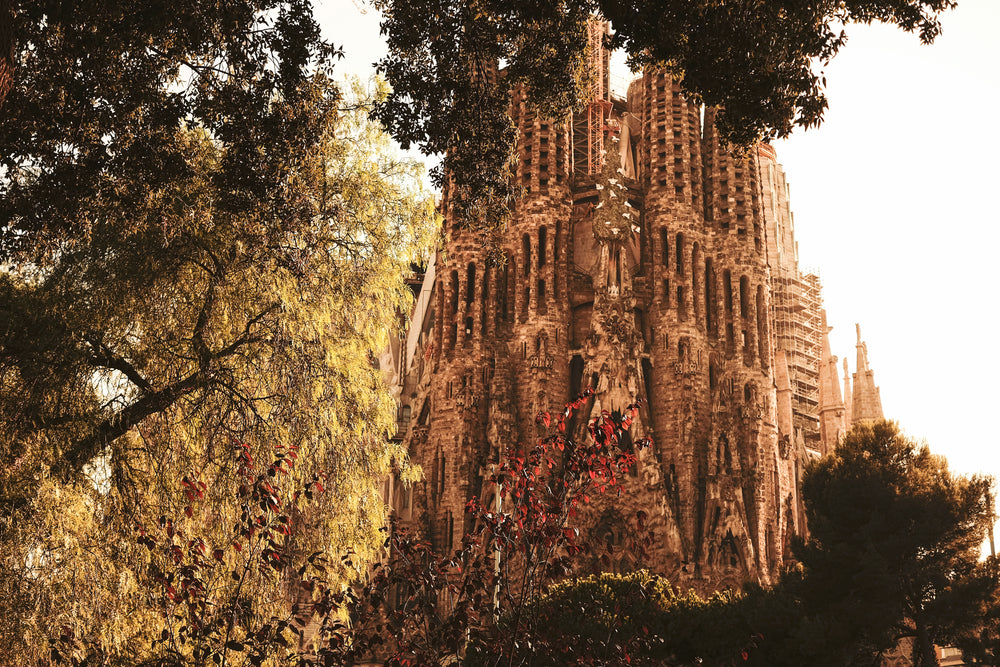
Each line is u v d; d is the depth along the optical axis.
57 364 20.67
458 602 14.59
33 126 18.95
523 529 14.87
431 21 20.75
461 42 21.06
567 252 97.69
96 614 18.62
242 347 23.14
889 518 42.53
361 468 24.70
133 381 21.98
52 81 18.86
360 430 25.14
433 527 88.50
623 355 89.00
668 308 95.00
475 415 90.25
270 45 19.66
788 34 16.66
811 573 43.34
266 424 22.22
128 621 19.00
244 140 19.91
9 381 20.70
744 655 16.23
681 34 17.47
